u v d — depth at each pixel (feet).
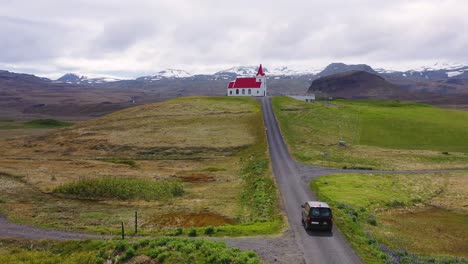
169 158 283.59
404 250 105.40
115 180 196.24
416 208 166.09
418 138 329.31
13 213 147.95
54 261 96.12
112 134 352.90
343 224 119.14
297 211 137.28
